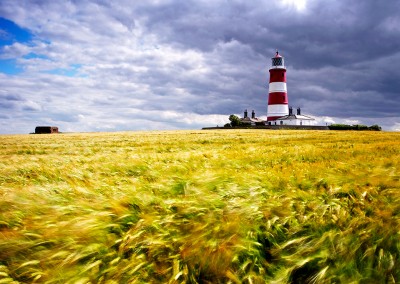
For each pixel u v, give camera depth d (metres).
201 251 3.44
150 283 3.18
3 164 10.48
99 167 8.60
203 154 11.59
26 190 4.95
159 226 3.93
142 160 9.64
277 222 4.09
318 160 10.09
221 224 3.79
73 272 3.17
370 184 5.42
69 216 3.95
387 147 14.67
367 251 3.29
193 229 3.82
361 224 3.88
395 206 4.32
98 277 3.18
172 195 5.08
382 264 3.15
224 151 13.41
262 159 10.18
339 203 4.68
